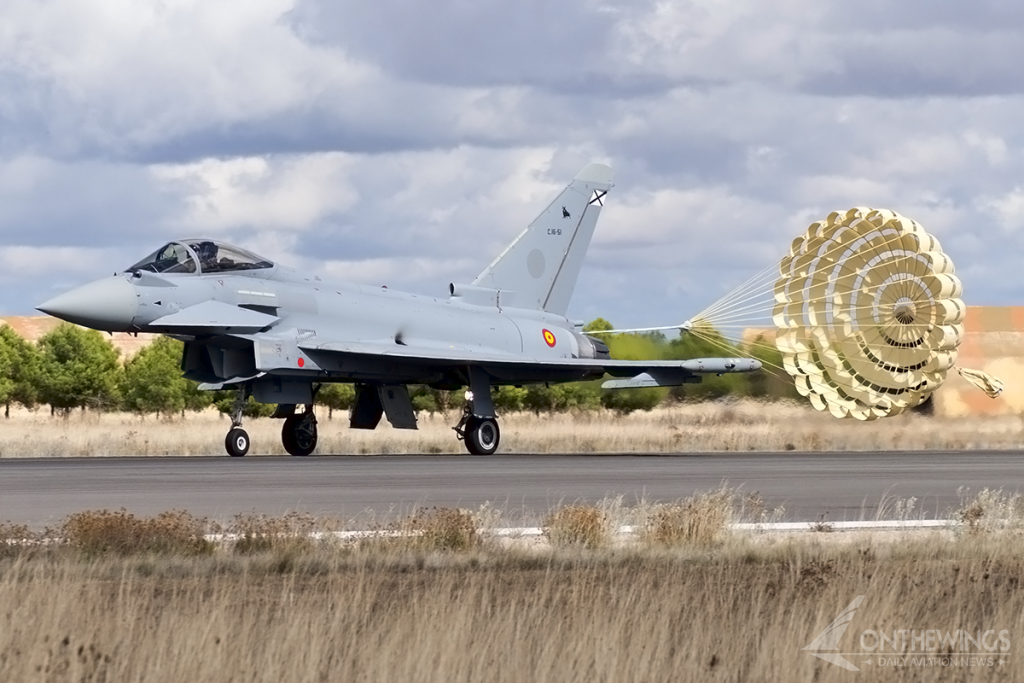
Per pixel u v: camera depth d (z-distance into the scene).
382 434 139.50
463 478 71.25
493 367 109.25
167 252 98.44
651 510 49.00
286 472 75.25
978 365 140.62
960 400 138.75
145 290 93.19
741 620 29.59
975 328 144.62
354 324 104.50
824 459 98.50
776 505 57.59
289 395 100.75
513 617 27.16
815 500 60.28
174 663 24.16
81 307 90.25
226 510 52.53
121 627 26.73
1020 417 137.88
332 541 40.94
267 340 96.38
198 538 40.75
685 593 31.42
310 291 103.19
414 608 28.47
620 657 24.84
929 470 83.38
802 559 39.16
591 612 28.78
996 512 49.41
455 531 41.81
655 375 107.06
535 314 121.88
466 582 34.16
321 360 99.69
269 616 29.55
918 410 138.50
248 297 98.12
